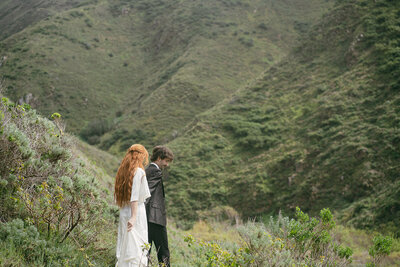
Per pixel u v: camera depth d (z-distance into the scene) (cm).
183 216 2991
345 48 4044
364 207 2086
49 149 478
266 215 2738
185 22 9000
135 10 10506
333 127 3103
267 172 3083
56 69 7425
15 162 386
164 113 5856
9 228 321
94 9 10225
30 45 7925
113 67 8294
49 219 362
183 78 6531
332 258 460
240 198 2998
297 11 8681
